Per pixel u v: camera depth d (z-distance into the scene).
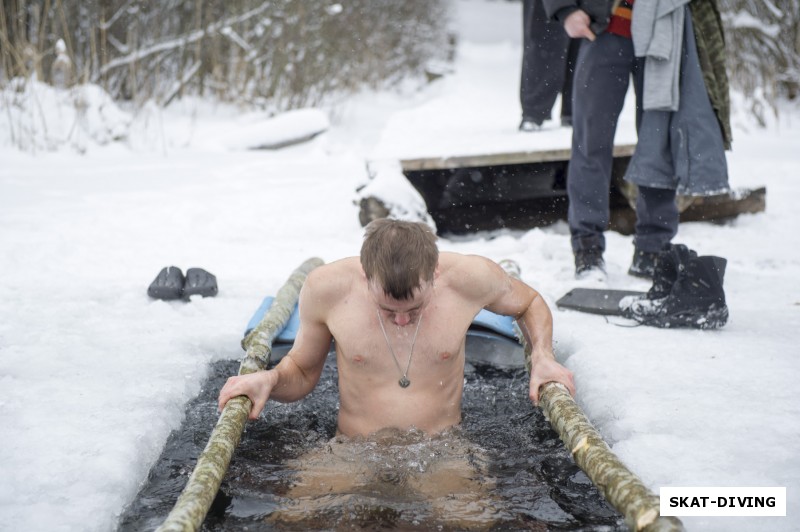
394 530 2.46
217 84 11.69
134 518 2.57
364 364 3.05
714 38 4.89
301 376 3.22
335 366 3.86
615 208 6.79
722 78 4.90
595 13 4.86
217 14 11.98
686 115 4.79
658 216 5.07
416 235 2.80
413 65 17.78
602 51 4.97
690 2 4.86
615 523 2.51
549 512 2.57
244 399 2.98
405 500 2.62
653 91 4.79
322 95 12.52
